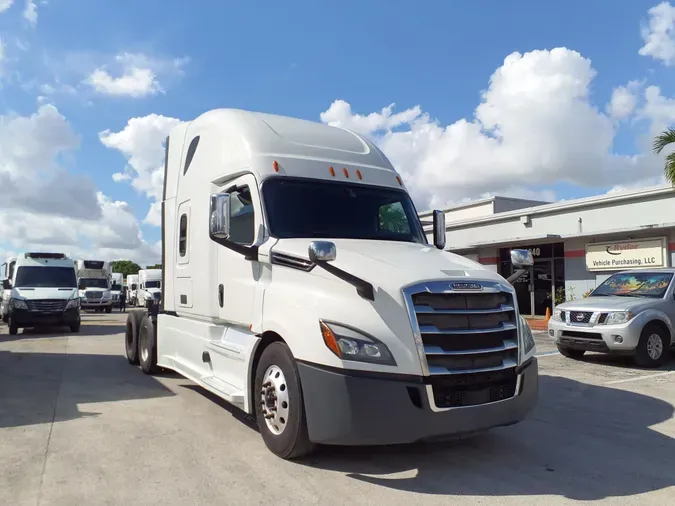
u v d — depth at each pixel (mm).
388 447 5520
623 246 17922
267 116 6809
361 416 4445
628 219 18031
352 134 7246
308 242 5469
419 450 5465
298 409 4812
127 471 4805
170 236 8258
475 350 4770
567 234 19016
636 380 9023
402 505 4172
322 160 6383
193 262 7293
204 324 7020
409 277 4758
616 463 5184
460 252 24594
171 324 8211
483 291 4934
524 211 21500
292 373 4910
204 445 5523
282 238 5598
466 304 4836
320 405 4605
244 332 6059
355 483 4590
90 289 35312
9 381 8875
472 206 27234
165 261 8508
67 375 9461
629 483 4691
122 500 4203
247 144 6160
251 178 5973
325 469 4895
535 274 21625
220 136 6746
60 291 18516
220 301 6418
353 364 4523
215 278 6586
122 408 7039
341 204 6172
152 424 6285
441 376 4582
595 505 4234
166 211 8469
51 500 4191
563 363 10695
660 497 4398
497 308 5020
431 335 4609
